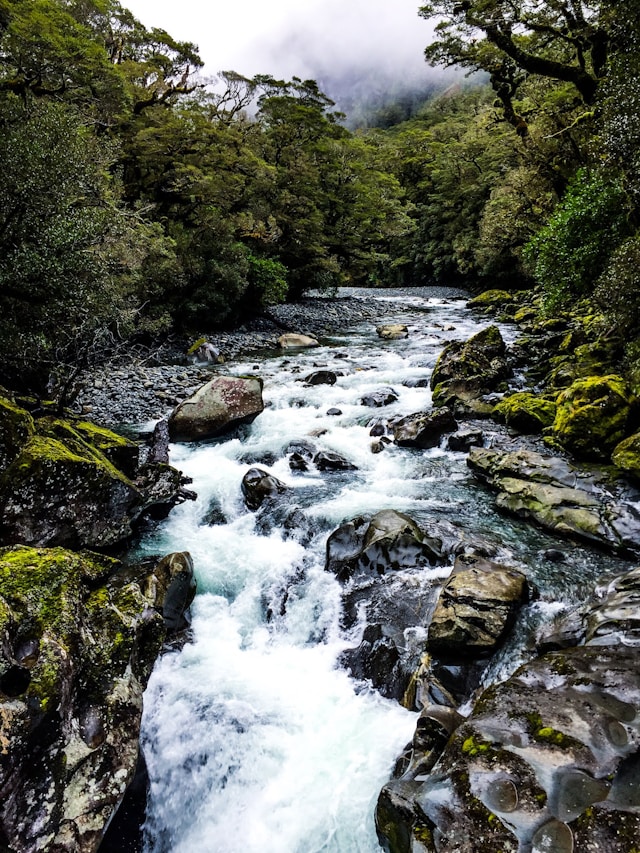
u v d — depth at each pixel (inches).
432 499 323.0
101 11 839.7
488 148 1674.5
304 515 304.3
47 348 388.5
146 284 709.9
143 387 574.2
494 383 503.5
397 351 754.2
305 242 1272.1
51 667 145.7
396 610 225.5
